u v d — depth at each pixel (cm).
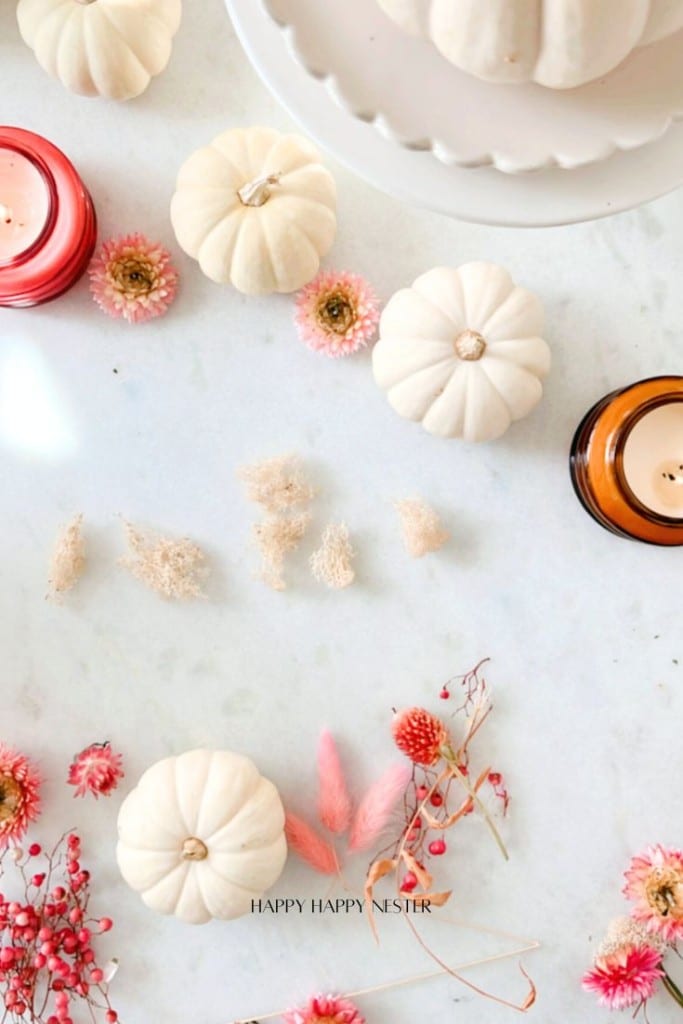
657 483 60
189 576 61
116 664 62
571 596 63
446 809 63
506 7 38
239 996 63
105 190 61
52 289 59
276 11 41
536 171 43
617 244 62
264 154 58
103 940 63
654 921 60
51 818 62
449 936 63
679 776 63
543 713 63
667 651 63
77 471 62
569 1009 63
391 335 58
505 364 58
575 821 63
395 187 47
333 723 63
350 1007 62
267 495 61
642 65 42
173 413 62
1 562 62
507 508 62
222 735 62
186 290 61
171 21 58
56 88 61
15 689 62
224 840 58
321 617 62
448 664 63
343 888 63
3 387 61
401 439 62
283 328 62
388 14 40
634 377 62
